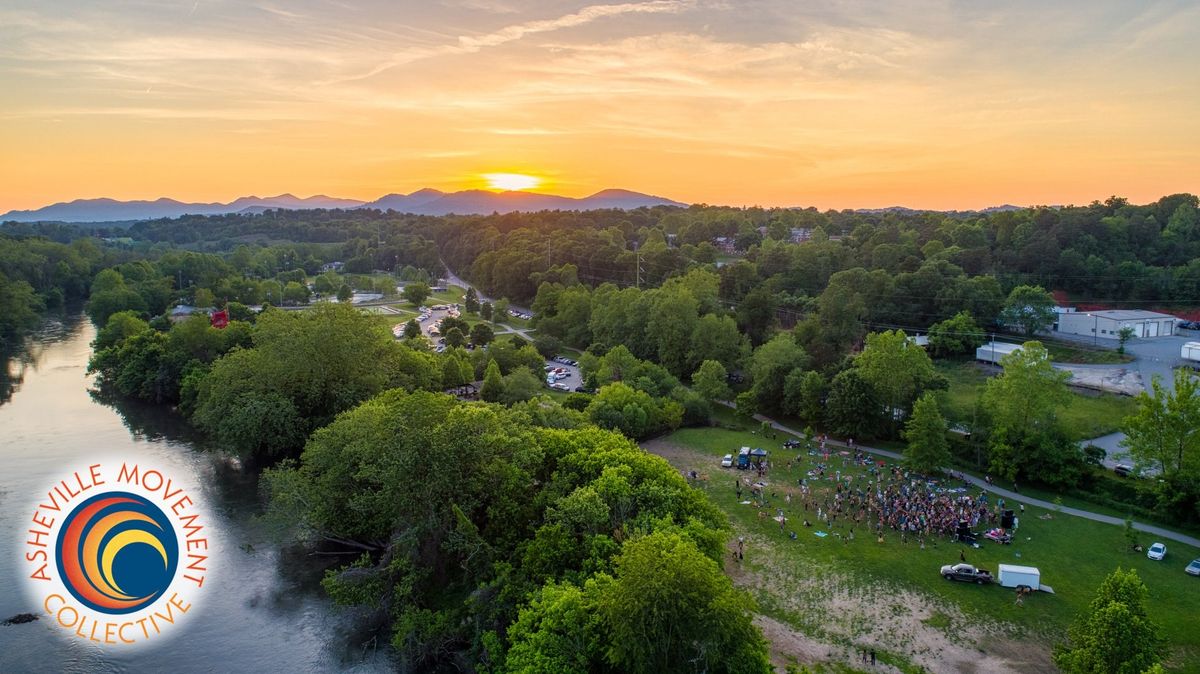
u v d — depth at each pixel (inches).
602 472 2506.2
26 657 2175.2
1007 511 2999.5
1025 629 2249.0
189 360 5221.5
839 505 3213.6
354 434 2832.2
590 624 1769.2
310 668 2135.8
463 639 2176.4
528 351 5644.7
